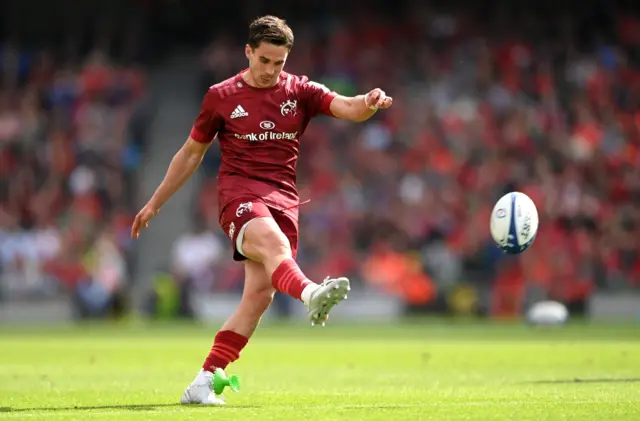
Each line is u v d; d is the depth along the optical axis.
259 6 140.12
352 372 41.53
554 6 135.50
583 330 81.31
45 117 124.44
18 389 32.94
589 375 38.06
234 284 103.69
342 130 121.44
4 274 103.44
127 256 110.94
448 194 114.00
